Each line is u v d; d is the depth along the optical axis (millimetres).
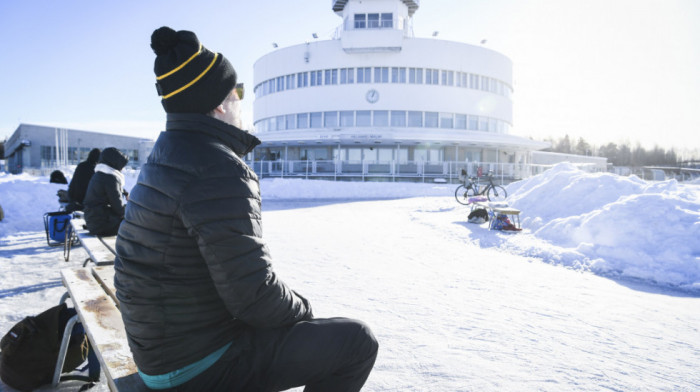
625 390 2391
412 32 37219
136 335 1277
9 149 79500
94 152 6945
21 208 10219
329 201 18172
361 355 1509
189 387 1305
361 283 4691
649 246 5680
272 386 1429
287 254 6371
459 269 5406
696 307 3926
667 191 7094
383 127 32594
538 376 2545
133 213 1288
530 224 8289
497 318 3574
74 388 2568
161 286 1235
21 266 5547
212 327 1317
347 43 32438
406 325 3395
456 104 33906
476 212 9477
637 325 3439
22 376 2471
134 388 1426
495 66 35938
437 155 33219
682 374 2594
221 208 1202
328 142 32125
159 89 1368
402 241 7613
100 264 3260
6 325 3391
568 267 5570
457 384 2441
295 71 34969
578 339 3137
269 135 33125
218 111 1459
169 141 1301
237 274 1210
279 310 1321
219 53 1407
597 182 8242
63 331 2668
